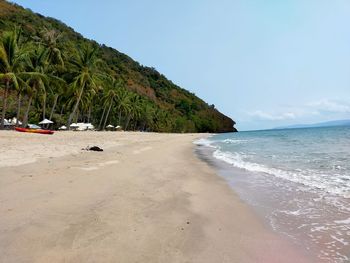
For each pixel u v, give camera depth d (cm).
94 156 1597
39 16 11800
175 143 3803
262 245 531
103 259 443
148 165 1432
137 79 14775
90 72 4622
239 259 472
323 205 778
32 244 479
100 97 6962
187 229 593
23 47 3788
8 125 4816
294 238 565
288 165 1550
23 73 3559
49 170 1076
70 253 455
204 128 15225
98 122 8012
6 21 8800
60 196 755
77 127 5869
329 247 523
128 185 941
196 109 16762
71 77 4591
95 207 686
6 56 3434
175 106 15488
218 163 1714
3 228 536
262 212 732
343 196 862
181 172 1309
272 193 932
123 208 697
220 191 968
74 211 648
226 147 3197
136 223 606
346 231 594
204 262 455
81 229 551
